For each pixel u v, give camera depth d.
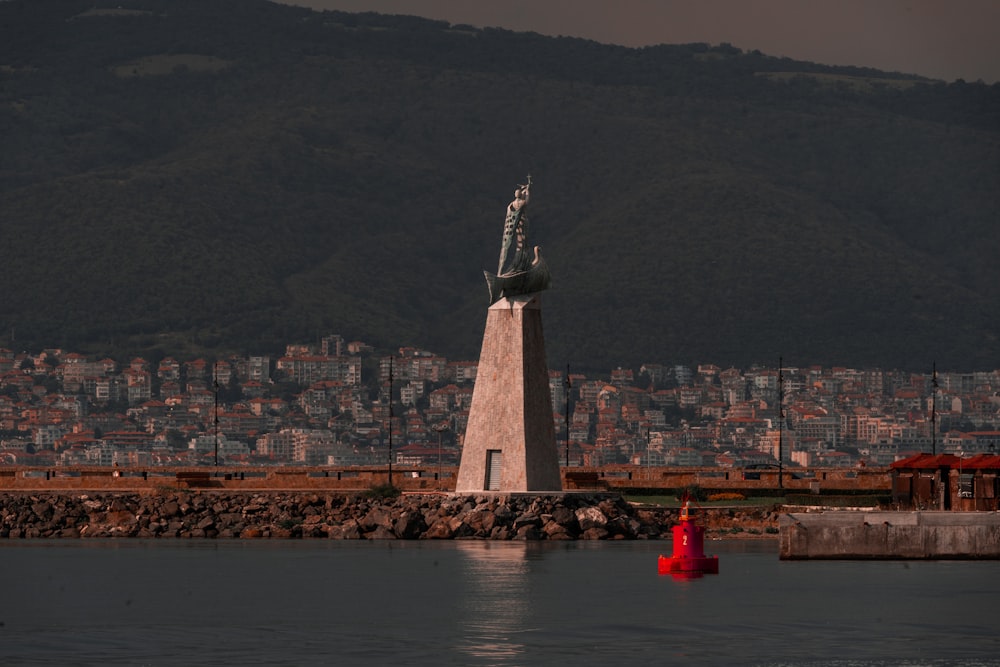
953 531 147.88
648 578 137.00
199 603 123.12
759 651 97.81
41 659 95.62
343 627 108.62
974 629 106.06
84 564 158.12
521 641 102.00
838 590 126.06
